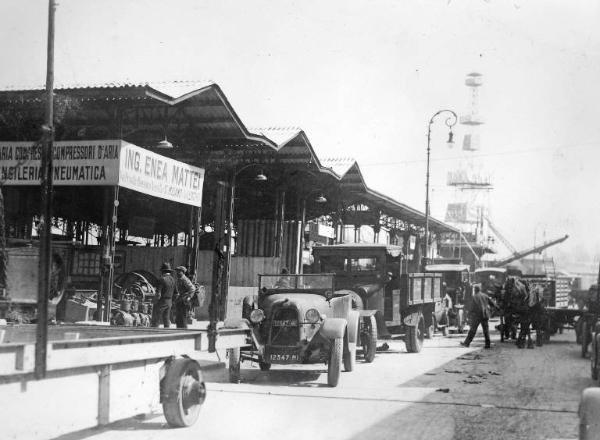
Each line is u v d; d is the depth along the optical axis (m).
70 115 17.48
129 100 16.23
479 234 55.94
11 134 17.42
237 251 26.80
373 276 14.85
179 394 6.96
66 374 5.72
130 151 16.22
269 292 11.70
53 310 13.84
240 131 20.00
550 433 7.18
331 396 9.34
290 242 27.03
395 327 15.94
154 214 29.00
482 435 7.04
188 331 8.17
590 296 15.84
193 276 20.86
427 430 7.24
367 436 6.89
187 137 20.61
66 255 14.84
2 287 12.38
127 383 6.53
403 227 43.44
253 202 28.20
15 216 19.39
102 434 6.70
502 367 13.38
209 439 6.57
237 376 10.56
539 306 19.22
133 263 24.34
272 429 7.09
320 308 11.07
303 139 22.83
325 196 29.78
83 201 26.59
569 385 10.95
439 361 14.27
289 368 12.76
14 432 5.15
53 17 5.89
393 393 9.73
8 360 5.09
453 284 27.25
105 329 8.52
